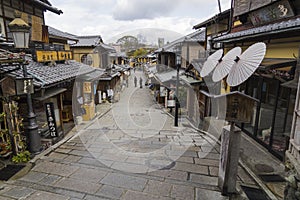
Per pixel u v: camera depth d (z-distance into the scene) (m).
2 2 9.64
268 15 7.64
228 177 5.00
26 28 6.80
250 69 4.09
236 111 4.63
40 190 5.25
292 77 5.79
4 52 6.91
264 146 7.71
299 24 5.01
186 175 6.05
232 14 10.86
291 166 5.05
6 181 5.61
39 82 7.25
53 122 8.34
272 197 4.96
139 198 4.97
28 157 6.84
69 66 12.05
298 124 5.07
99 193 5.15
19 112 8.12
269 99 7.85
